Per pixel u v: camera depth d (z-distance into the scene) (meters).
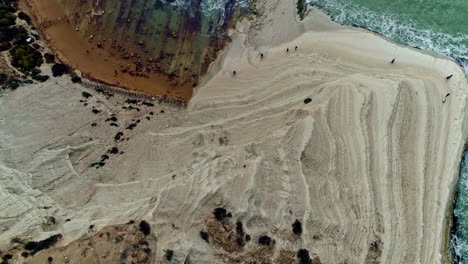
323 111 42.72
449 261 38.28
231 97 46.53
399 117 43.34
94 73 48.88
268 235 35.53
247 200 35.91
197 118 45.66
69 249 32.28
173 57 50.16
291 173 38.38
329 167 40.09
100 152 42.44
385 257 36.72
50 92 45.72
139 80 48.75
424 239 38.12
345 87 44.75
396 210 39.06
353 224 37.59
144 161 41.66
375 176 40.50
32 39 50.19
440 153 42.88
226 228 34.91
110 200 37.84
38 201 36.97
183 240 33.25
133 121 45.16
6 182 37.53
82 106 45.50
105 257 31.91
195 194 36.03
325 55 48.88
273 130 42.19
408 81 45.84
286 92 45.69
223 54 50.28
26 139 41.22
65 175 39.78
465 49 50.25
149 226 33.78
